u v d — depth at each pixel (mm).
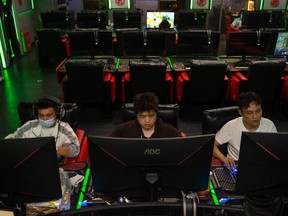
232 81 4188
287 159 1376
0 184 1392
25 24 8086
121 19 6797
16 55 7324
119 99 4621
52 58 6676
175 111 2387
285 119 4336
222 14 9281
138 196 1462
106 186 1417
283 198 1374
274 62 3857
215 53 4582
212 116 2375
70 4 9477
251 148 1381
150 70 3941
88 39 4508
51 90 5465
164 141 1340
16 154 1337
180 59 4789
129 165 1347
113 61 4648
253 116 1981
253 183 1442
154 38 4438
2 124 4211
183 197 1162
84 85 4070
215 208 1123
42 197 1424
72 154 2221
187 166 1367
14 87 5613
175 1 8461
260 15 7020
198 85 4086
